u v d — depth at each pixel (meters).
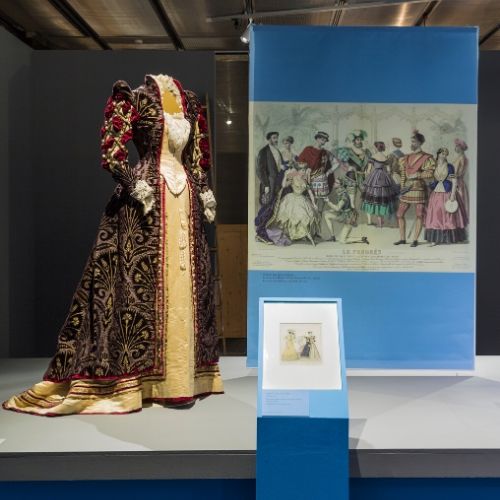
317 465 1.85
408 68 3.17
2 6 3.71
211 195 2.87
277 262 3.21
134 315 2.54
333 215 3.20
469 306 3.22
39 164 3.91
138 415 2.47
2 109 3.59
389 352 3.22
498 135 4.00
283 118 3.19
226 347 4.38
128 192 2.54
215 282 4.09
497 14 3.89
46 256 3.97
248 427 2.31
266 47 3.17
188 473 2.06
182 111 2.76
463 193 3.21
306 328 2.05
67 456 2.05
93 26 4.04
